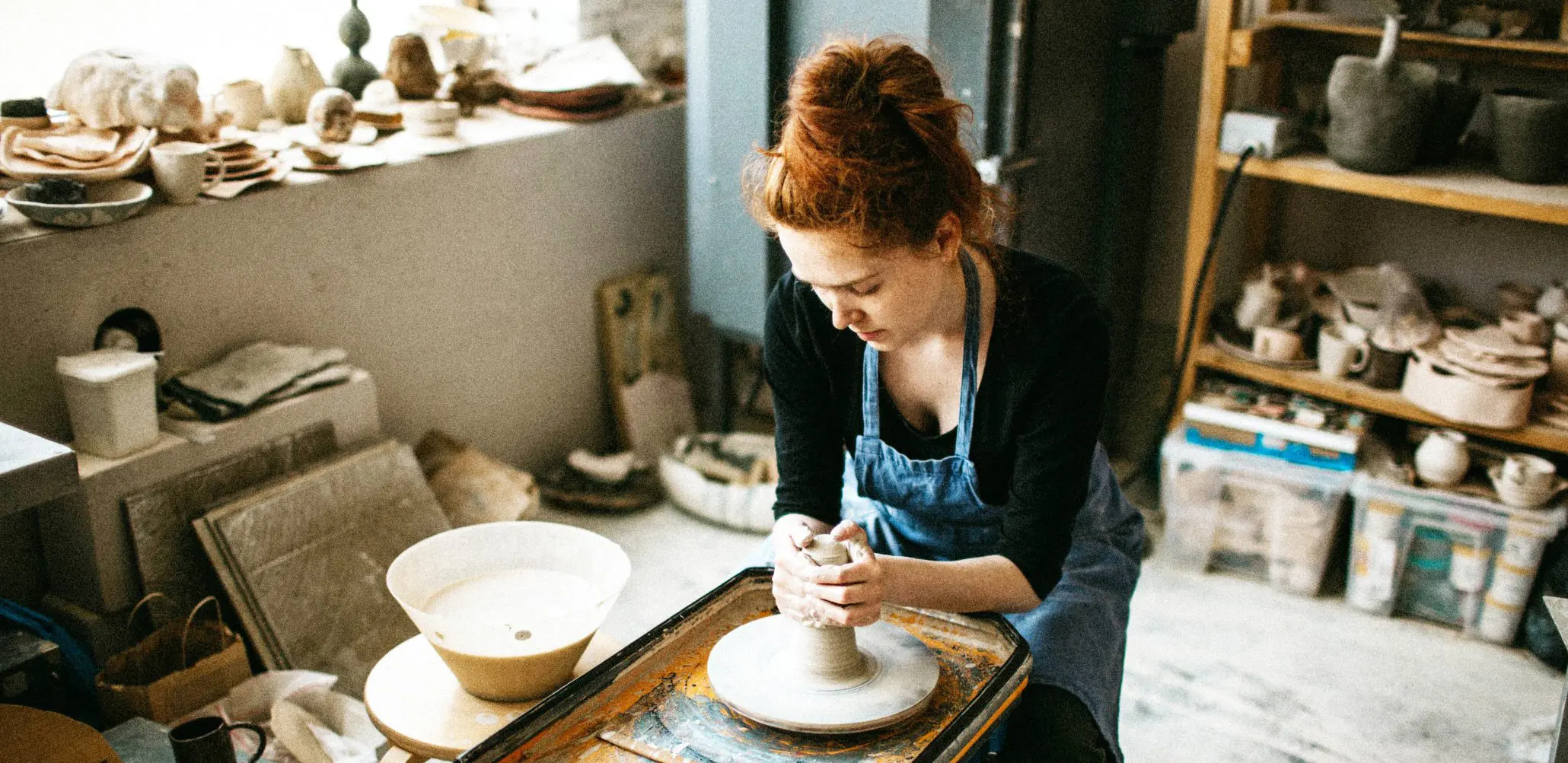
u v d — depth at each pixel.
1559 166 2.63
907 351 1.52
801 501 1.62
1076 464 1.47
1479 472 2.78
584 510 3.23
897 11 2.77
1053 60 2.85
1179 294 3.50
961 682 1.38
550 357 3.28
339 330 2.69
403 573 1.64
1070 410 1.46
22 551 2.25
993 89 2.74
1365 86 2.64
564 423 3.39
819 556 1.32
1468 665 2.65
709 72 3.06
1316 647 2.71
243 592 2.29
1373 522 2.77
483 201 2.95
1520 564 2.63
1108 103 3.16
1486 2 2.79
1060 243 3.13
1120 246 3.29
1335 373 2.92
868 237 1.21
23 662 1.98
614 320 3.39
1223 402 2.95
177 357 2.40
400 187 2.74
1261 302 3.02
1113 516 1.74
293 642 2.32
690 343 3.75
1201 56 3.27
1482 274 3.07
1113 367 3.44
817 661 1.34
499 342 3.11
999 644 1.45
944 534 1.65
